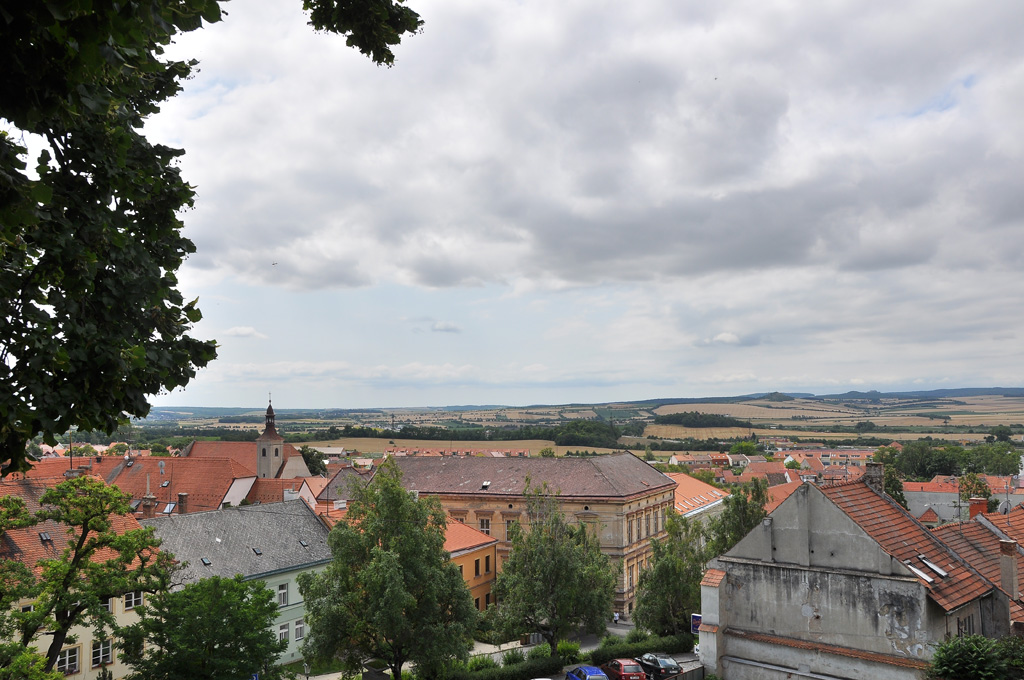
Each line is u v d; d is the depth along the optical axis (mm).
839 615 31719
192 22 9180
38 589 27766
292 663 51500
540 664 46719
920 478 191125
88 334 9922
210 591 30625
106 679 31109
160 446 185375
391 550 38062
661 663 45531
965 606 31250
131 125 12336
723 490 121562
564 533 50594
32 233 9922
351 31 14328
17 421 9555
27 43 7355
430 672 40781
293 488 100938
